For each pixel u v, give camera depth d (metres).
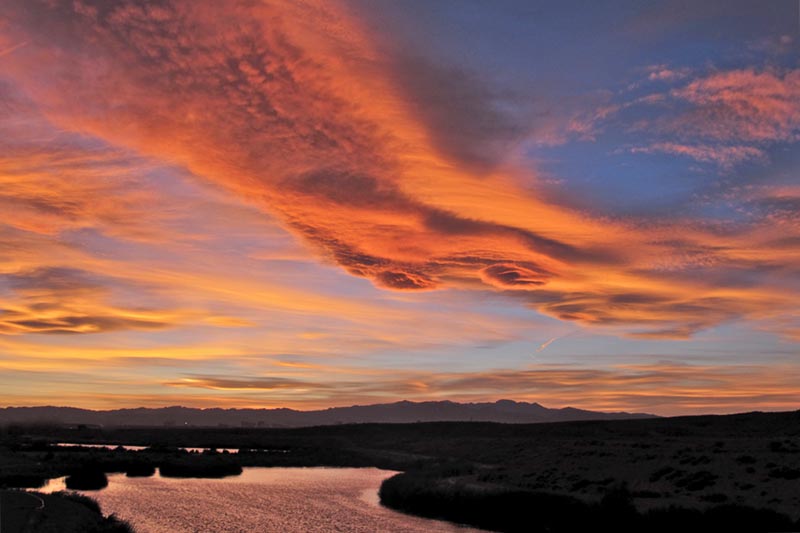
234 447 146.62
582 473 53.53
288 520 43.38
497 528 39.88
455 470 63.41
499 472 60.62
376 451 119.62
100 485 62.88
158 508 48.16
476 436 126.25
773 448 54.50
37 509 35.09
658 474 47.25
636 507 36.22
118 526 34.59
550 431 113.81
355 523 42.28
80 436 183.62
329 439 152.62
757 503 35.25
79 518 35.09
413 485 52.53
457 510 44.06
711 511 32.50
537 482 51.66
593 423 117.44
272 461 99.25
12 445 115.69
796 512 32.84
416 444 124.62
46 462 81.75
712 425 97.19
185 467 82.75
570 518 36.59
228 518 44.09
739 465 46.19
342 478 75.94
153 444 153.62
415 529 40.06
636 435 92.38
